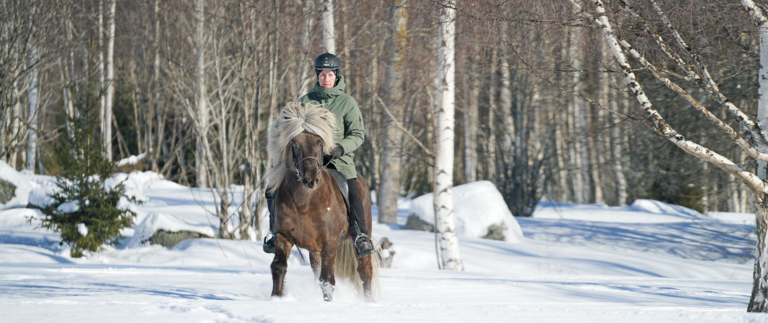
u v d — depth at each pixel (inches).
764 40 233.6
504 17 315.9
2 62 962.7
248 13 626.2
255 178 626.2
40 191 836.0
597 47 342.6
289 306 170.7
